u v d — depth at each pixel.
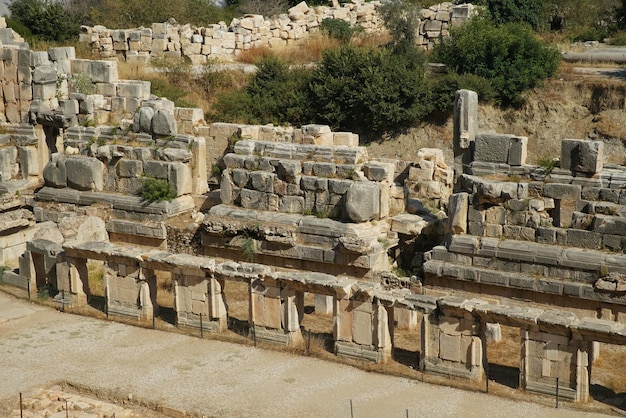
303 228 30.58
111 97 39.22
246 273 25.56
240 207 32.38
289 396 22.20
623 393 22.58
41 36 60.25
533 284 27.08
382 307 23.89
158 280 31.33
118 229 34.47
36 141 38.81
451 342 23.17
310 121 51.50
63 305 28.55
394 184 31.92
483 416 21.08
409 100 50.00
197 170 35.31
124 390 22.67
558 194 27.44
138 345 25.58
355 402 21.84
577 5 64.06
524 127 48.88
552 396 22.08
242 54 57.72
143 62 55.62
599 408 21.50
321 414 21.23
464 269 27.98
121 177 35.31
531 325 22.06
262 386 22.80
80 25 61.75
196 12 66.62
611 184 26.83
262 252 31.30
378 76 49.81
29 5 62.31
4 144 38.72
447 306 22.94
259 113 51.56
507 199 27.84
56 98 39.28
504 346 25.67
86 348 25.39
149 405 22.03
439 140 49.66
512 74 49.50
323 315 28.23
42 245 29.59
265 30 59.59
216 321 26.39
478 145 28.66
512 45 50.50
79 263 28.47
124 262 27.41
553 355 21.98
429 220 30.59
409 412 21.27
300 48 57.94
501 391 22.44
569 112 48.44
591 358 22.52
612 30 63.38
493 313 22.47
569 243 27.17
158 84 51.41
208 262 26.25
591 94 48.41
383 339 24.06
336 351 24.72
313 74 51.94
